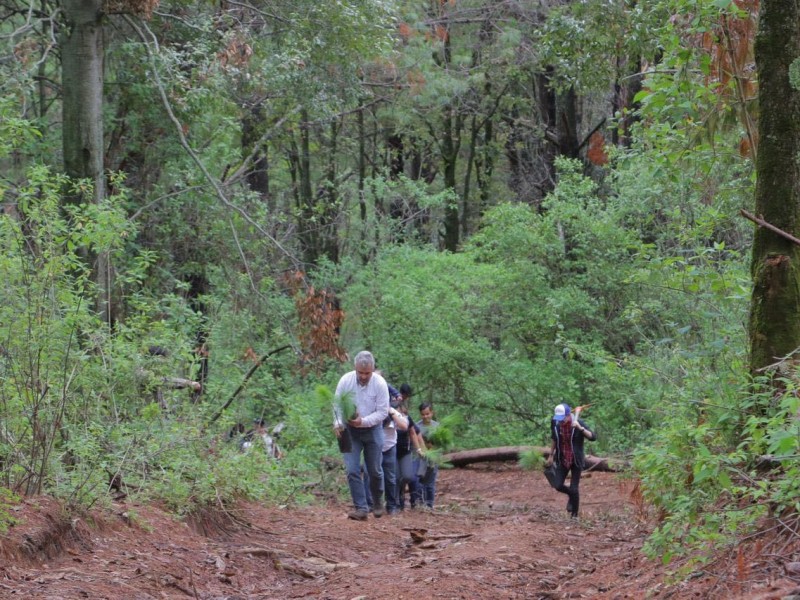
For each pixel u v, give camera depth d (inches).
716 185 417.1
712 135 343.9
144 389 385.4
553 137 1234.6
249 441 479.8
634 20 634.2
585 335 821.9
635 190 685.9
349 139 1326.3
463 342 849.5
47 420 310.7
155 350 403.5
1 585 235.9
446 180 1374.3
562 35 708.0
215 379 499.5
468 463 824.9
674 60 333.4
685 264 341.4
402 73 1088.2
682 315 604.1
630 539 357.4
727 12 303.3
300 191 1305.4
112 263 519.2
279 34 719.1
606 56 714.2
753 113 339.0
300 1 687.1
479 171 1443.2
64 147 492.7
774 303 248.7
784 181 249.9
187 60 659.4
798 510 196.4
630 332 787.4
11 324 304.2
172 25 693.9
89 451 322.0
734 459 215.2
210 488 377.1
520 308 853.2
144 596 252.8
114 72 703.7
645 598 218.5
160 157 722.8
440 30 1188.5
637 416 706.2
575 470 506.9
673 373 379.6
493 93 1295.5
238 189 803.4
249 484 423.5
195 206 747.4
